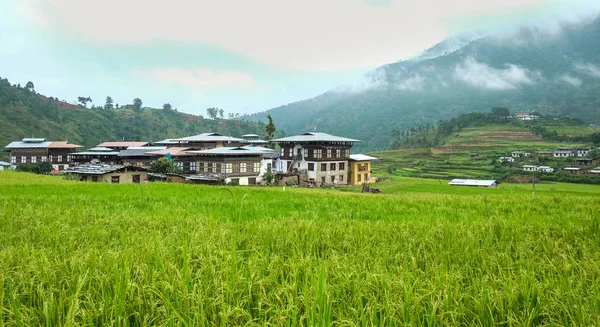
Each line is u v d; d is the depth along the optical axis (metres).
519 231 8.56
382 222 10.50
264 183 61.47
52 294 4.30
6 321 4.07
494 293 4.52
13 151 83.62
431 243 7.46
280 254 6.60
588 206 15.49
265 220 10.84
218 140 83.62
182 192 22.55
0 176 39.31
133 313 4.15
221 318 3.88
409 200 19.14
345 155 72.06
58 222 9.45
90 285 4.67
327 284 4.68
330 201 18.61
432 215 13.64
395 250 6.97
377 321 4.04
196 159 61.56
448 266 6.01
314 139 67.31
